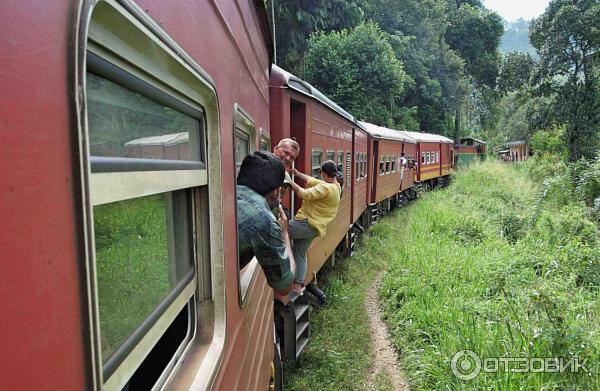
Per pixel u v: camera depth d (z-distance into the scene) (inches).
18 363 24.7
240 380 86.4
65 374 28.8
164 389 53.6
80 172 29.9
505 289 241.8
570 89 919.7
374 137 498.9
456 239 394.9
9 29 24.4
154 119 47.5
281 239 92.4
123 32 37.0
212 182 68.2
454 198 639.1
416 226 454.3
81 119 30.0
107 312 39.2
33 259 25.9
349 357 217.2
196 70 55.5
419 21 1371.8
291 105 210.5
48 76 27.3
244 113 97.8
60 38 28.5
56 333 27.9
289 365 208.1
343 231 330.0
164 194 54.2
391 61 908.0
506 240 383.6
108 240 39.4
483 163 1228.5
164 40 43.9
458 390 162.6
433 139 988.6
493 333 190.7
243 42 99.3
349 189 360.2
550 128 990.4
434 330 214.7
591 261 264.1
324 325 248.4
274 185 96.7
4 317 23.8
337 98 869.2
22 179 25.1
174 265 57.7
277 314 198.4
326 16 892.6
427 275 281.9
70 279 29.3
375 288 318.3
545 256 281.0
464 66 1636.3
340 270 344.8
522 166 1054.4
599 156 568.1
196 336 67.6
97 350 32.1
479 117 1940.2
